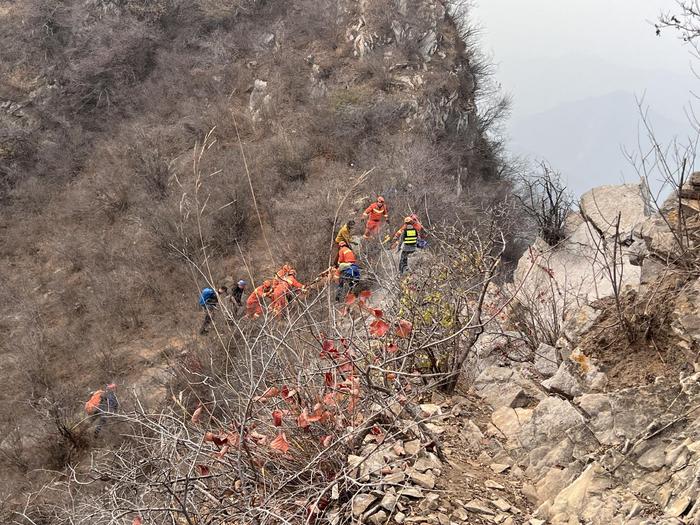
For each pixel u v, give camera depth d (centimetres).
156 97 2850
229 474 305
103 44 3030
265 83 2616
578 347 448
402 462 319
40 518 504
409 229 1157
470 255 601
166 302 1686
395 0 2686
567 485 327
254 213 1952
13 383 1500
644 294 446
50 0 3180
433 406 426
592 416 363
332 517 276
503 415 427
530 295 736
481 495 320
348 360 319
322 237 1623
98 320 1722
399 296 519
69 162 2673
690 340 384
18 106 2900
